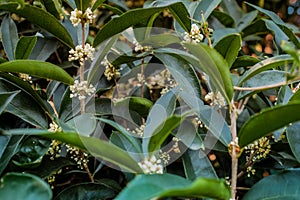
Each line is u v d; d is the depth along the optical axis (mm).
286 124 400
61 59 668
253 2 857
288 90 496
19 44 517
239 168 550
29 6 476
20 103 483
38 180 355
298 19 923
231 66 531
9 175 358
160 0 540
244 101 598
